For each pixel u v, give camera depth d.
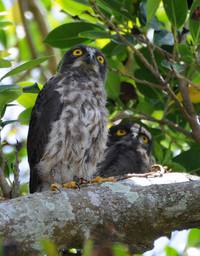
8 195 10.45
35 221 8.69
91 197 9.12
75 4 13.29
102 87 12.52
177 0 11.60
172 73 12.05
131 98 13.23
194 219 9.23
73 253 10.34
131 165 13.86
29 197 8.90
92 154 11.85
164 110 12.95
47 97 11.89
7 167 11.41
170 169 12.05
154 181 9.88
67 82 12.12
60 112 11.64
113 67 13.52
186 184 9.30
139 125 14.20
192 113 12.12
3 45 17.94
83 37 12.52
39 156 11.75
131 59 13.66
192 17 11.49
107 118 12.09
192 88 12.60
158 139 13.82
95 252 6.61
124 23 12.08
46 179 11.84
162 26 13.65
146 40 11.79
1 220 8.53
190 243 12.76
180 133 13.41
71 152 11.63
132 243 9.33
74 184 9.70
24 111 12.68
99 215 9.05
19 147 11.62
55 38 12.81
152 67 11.98
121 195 9.20
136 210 9.14
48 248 6.92
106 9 12.18
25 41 18.78
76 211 8.97
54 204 8.91
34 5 17.14
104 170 13.82
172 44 12.33
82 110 11.70
